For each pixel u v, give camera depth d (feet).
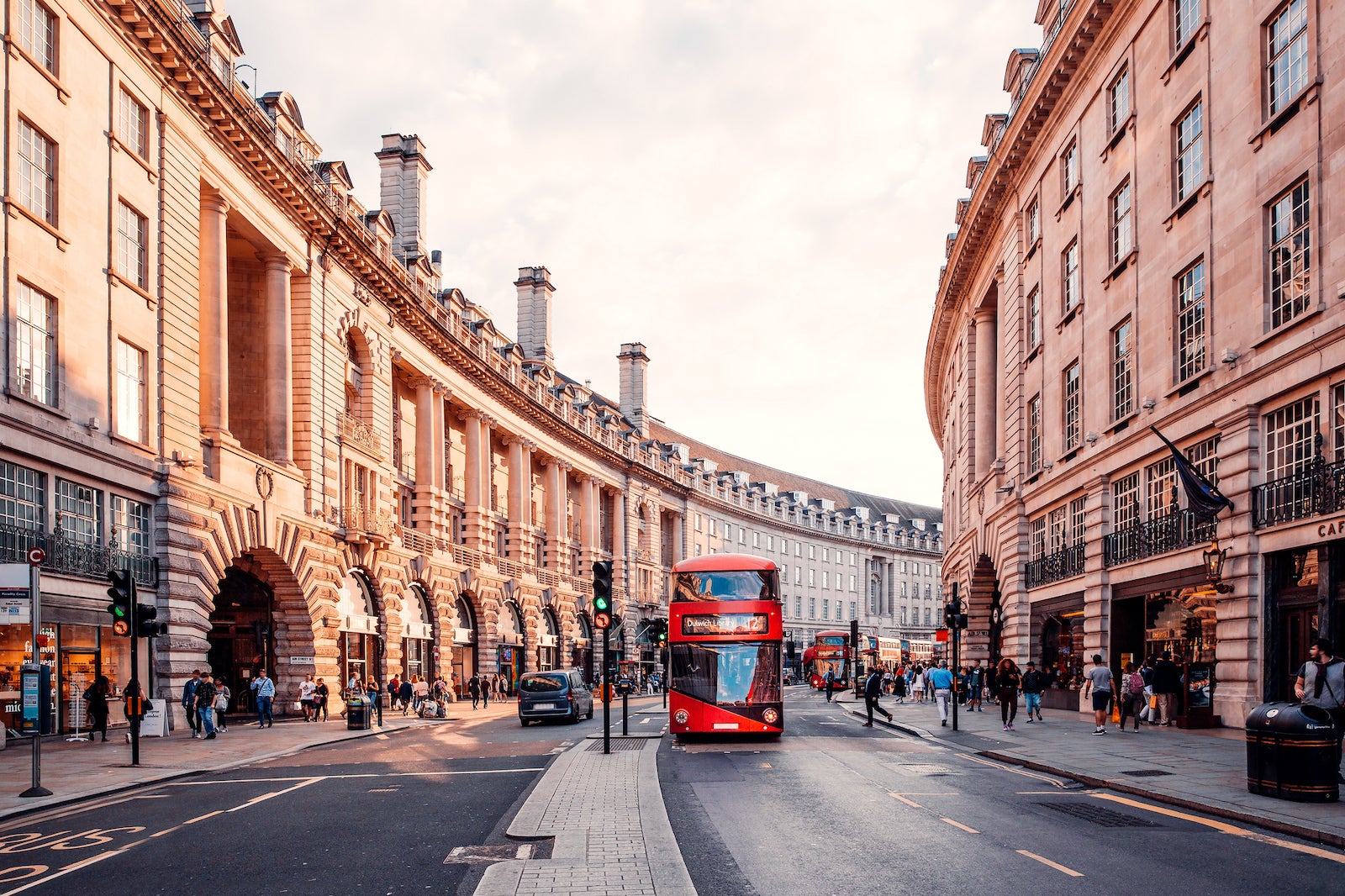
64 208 80.69
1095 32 95.81
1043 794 47.88
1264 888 28.40
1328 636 60.80
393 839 37.96
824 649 234.99
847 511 426.10
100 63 86.38
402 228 169.27
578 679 122.42
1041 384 116.78
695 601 82.02
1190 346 79.20
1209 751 62.64
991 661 154.40
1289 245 65.77
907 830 38.01
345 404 134.92
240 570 117.91
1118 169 92.58
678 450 319.68
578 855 32.86
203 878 31.71
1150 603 87.56
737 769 60.03
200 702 87.71
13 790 53.36
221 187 105.91
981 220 140.05
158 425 93.50
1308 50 63.41
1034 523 122.62
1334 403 61.05
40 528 77.20
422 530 164.76
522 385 211.82
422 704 131.03
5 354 73.46
